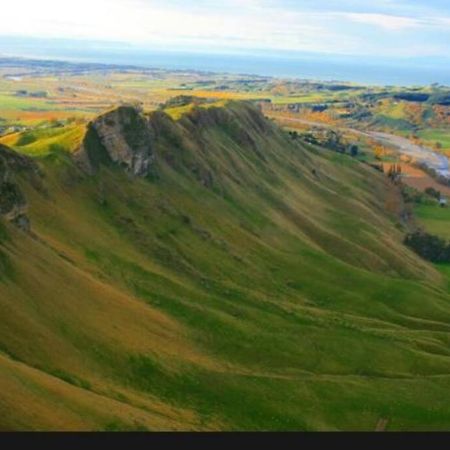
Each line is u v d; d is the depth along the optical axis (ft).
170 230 526.57
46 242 386.11
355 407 328.29
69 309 308.19
